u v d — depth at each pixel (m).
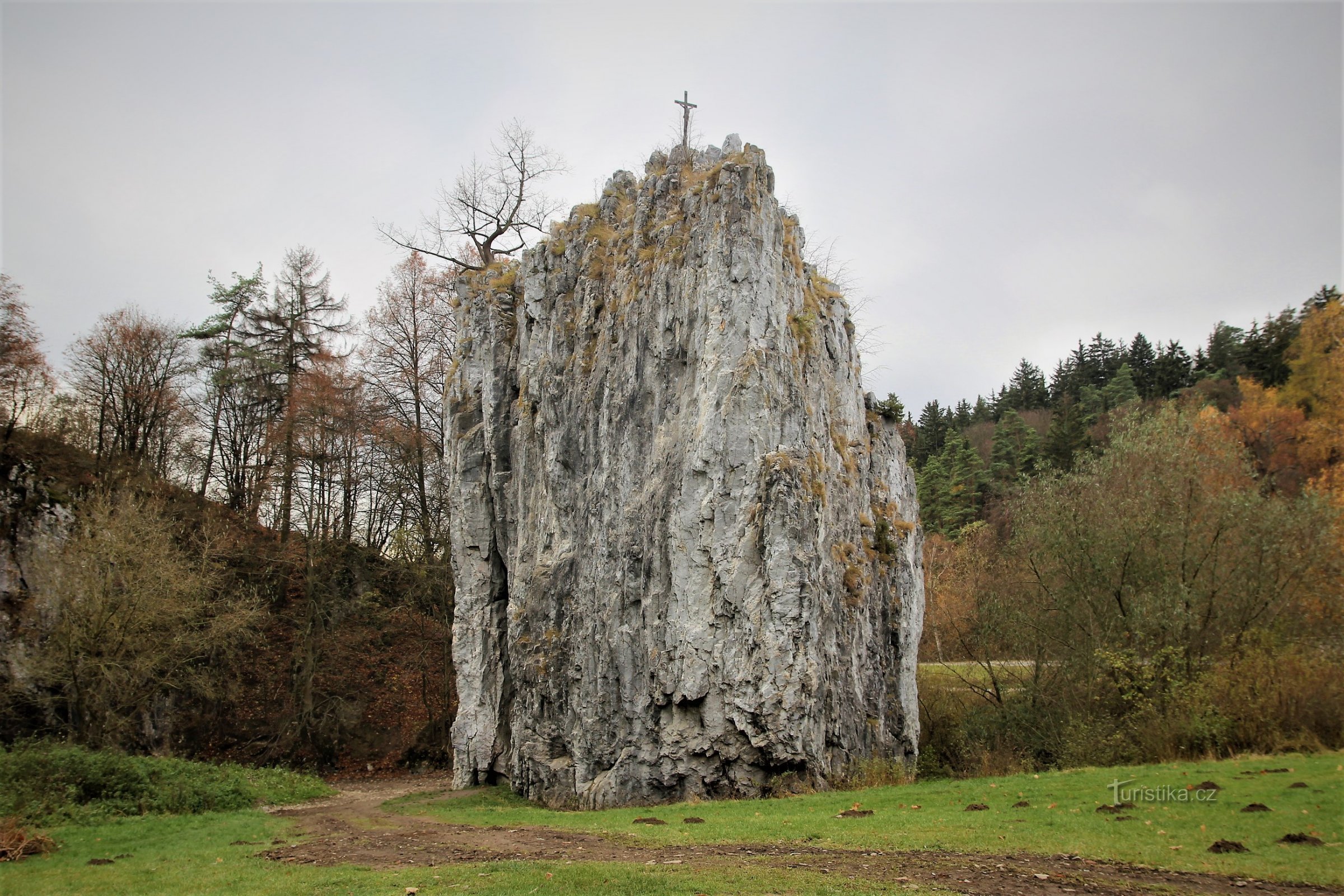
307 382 48.72
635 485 27.70
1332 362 37.25
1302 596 27.78
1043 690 33.56
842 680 26.77
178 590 34.66
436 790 34.31
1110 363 98.62
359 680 46.06
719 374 25.80
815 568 24.88
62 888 15.37
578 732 27.84
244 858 18.58
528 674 30.41
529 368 33.97
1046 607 34.03
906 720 32.12
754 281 26.56
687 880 13.29
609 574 27.80
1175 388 79.75
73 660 31.83
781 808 20.72
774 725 23.33
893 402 38.50
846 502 30.48
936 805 19.22
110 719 32.53
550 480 31.36
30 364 42.47
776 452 25.30
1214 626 28.22
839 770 25.11
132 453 47.22
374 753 43.09
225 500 51.25
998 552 46.56
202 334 50.75
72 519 39.62
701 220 27.77
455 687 46.12
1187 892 12.07
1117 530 30.34
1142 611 28.16
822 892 12.29
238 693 42.09
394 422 49.25
